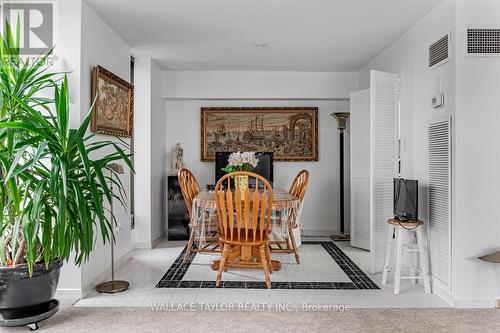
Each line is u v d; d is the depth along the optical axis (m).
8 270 2.39
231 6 3.33
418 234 3.24
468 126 2.91
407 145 3.86
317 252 4.68
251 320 2.64
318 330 2.48
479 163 2.91
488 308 2.88
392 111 3.96
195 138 5.92
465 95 2.91
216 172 5.60
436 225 3.21
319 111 5.95
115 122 3.77
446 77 3.07
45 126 2.37
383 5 3.28
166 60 5.09
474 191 2.91
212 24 3.76
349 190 5.91
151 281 3.51
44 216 2.42
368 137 4.73
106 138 3.65
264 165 5.57
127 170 4.23
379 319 2.66
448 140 3.01
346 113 5.48
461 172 2.91
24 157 2.61
